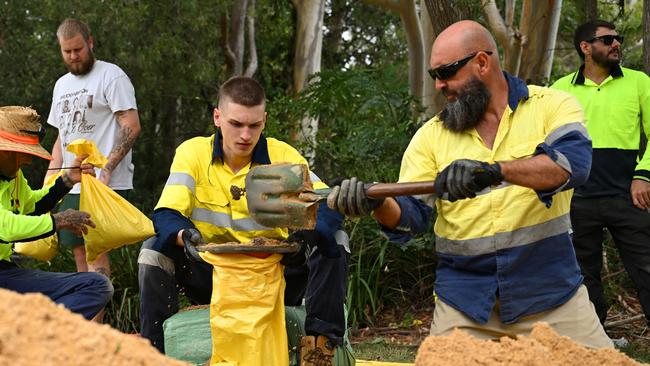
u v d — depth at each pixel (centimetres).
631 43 1488
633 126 706
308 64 1542
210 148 545
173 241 509
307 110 1117
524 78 1282
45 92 1374
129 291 935
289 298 549
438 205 462
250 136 525
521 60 1282
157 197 1377
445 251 457
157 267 516
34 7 1332
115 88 740
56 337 262
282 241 484
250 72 1562
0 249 541
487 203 441
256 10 1588
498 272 440
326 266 508
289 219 429
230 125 523
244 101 521
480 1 977
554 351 335
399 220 439
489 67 440
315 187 533
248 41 1602
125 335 282
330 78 1052
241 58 1502
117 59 1342
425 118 1120
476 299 444
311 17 1538
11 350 250
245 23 1582
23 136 537
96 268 740
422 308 927
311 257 515
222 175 539
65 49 739
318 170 1042
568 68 2031
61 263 962
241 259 472
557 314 440
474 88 438
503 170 389
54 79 1370
